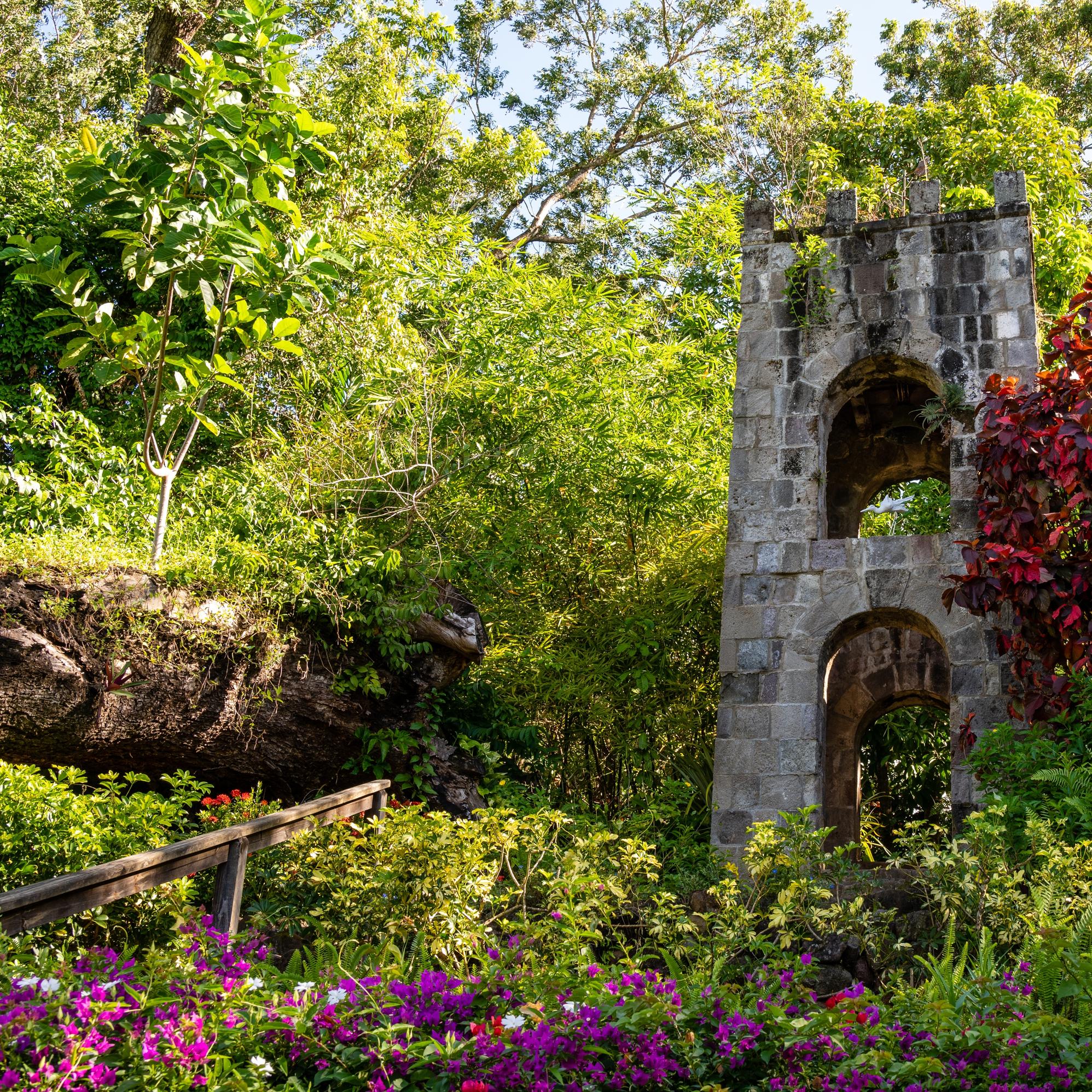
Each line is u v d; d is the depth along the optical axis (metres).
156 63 16.09
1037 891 6.11
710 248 15.23
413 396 11.37
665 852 9.41
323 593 9.11
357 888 6.44
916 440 11.30
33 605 7.68
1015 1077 3.80
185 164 8.67
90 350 9.30
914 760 13.79
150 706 8.26
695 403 13.71
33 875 5.89
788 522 9.21
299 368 12.35
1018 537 7.84
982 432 8.11
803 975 4.84
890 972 5.84
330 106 14.90
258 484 10.09
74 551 8.30
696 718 11.01
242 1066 3.84
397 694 9.60
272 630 8.82
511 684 11.18
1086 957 4.54
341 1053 3.93
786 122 14.77
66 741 8.01
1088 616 7.66
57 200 12.95
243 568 8.85
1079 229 13.82
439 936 6.30
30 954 4.32
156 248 8.45
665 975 7.00
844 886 7.70
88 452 10.70
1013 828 7.23
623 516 11.83
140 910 5.84
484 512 11.49
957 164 14.66
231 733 8.79
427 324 13.67
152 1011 3.84
